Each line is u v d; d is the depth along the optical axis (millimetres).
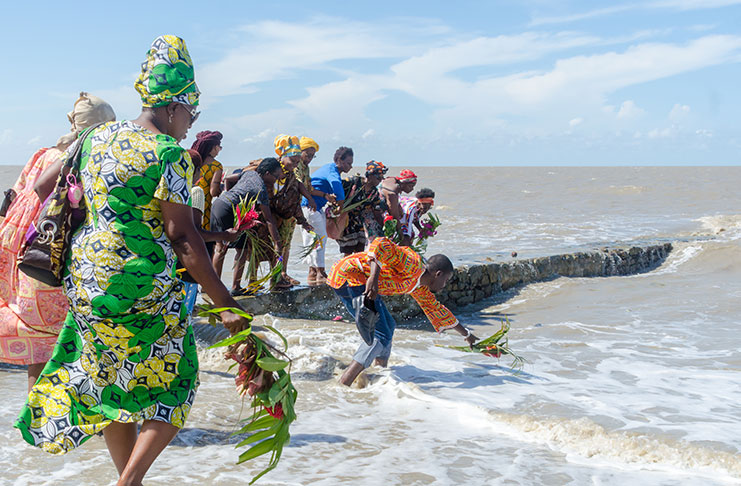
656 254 13086
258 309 7441
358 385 5195
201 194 4277
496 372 5691
